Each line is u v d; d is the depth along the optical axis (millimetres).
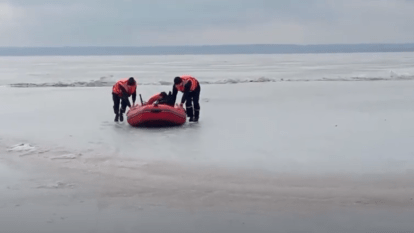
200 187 7137
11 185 7293
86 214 6027
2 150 9812
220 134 11492
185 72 46281
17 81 32344
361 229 5508
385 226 5586
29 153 9500
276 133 11633
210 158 8984
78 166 8430
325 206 6281
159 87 27719
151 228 5566
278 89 25094
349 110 15859
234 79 33312
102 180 7539
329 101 18703
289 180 7488
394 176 7664
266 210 6148
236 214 6012
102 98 20500
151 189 7066
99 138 11031
